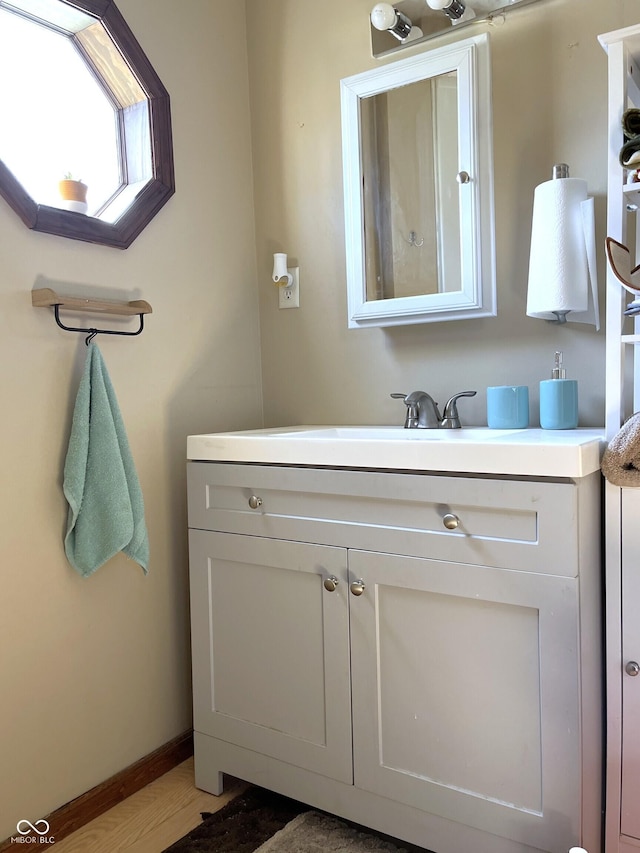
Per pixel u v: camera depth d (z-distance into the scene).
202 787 1.67
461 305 1.63
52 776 1.51
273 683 1.52
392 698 1.34
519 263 1.63
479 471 1.19
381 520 1.33
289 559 1.47
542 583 1.15
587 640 1.17
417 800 1.32
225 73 1.96
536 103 1.58
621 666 1.19
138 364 1.71
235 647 1.59
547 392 1.50
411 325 1.81
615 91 1.23
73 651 1.55
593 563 1.20
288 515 1.47
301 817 1.54
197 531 1.63
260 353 2.09
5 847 1.40
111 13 1.59
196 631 1.65
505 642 1.21
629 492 1.17
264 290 2.07
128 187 1.75
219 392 1.95
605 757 1.25
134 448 1.70
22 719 1.45
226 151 1.97
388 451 1.30
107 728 1.63
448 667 1.27
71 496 1.49
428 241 1.69
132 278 1.69
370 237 1.78
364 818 1.40
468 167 1.60
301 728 1.48
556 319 1.55
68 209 1.55
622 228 1.25
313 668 1.45
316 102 1.92
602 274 1.53
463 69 1.59
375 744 1.37
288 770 1.51
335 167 1.90
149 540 1.74
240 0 2.02
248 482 1.53
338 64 1.87
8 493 1.42
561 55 1.55
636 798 1.19
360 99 1.76
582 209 1.46
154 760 1.73
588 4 1.51
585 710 1.16
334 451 1.37
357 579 1.37
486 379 1.70
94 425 1.52
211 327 1.92
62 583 1.53
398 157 1.73
